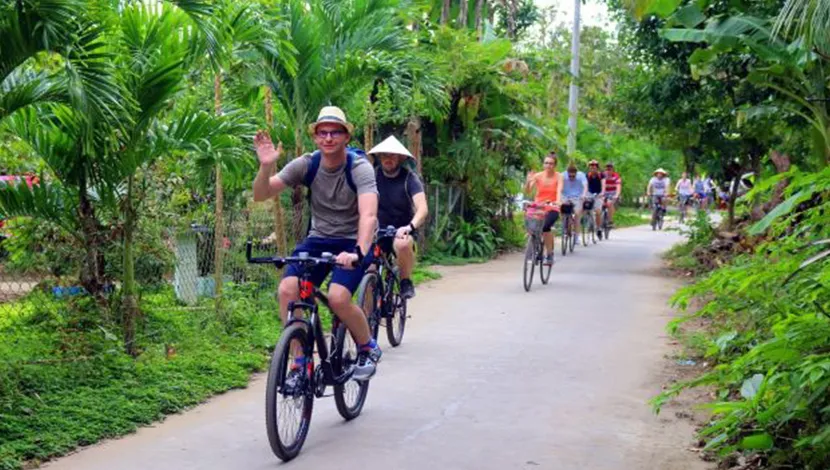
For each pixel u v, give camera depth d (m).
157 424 5.94
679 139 17.72
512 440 5.59
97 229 7.57
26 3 5.66
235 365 7.42
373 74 10.98
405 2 12.44
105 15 6.71
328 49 11.08
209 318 8.70
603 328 9.57
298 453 5.32
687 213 29.78
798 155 15.66
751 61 12.96
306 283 5.41
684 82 16.38
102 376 6.68
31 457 5.15
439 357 8.05
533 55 20.22
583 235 21.02
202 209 9.52
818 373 4.29
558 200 13.27
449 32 17.17
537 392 6.80
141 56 7.10
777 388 4.92
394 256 8.41
